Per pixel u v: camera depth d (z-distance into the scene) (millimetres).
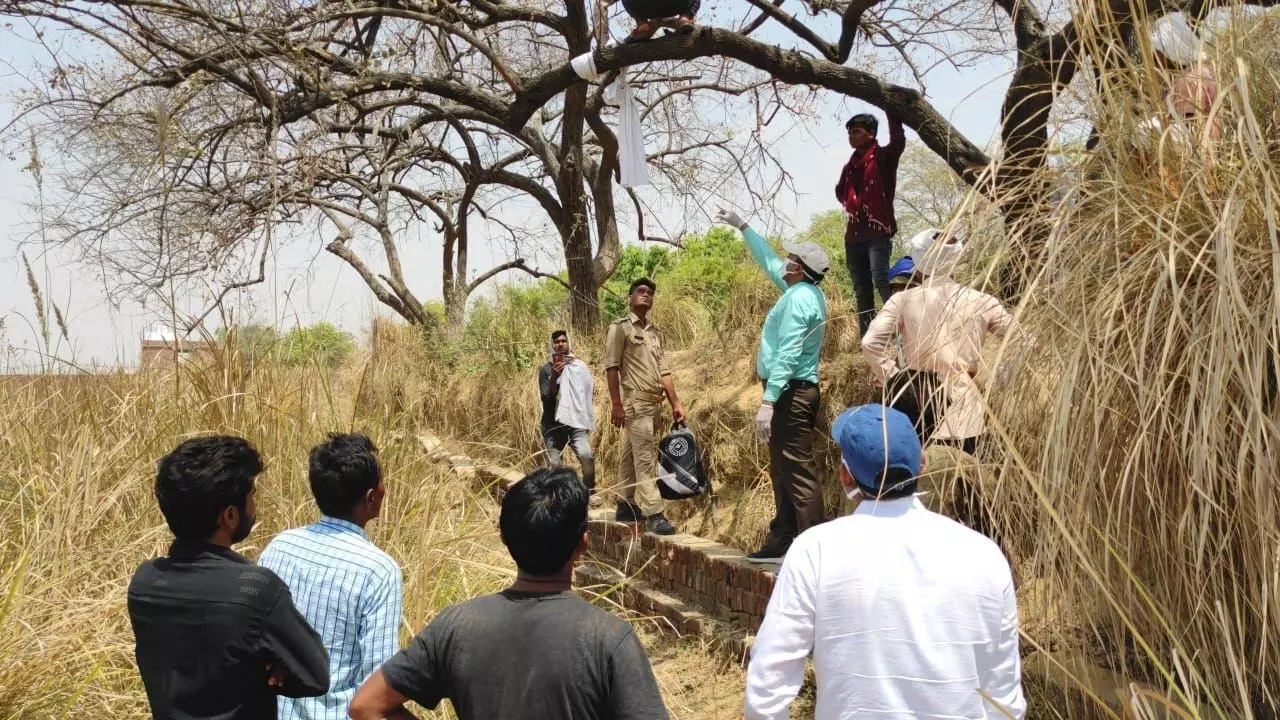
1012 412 3191
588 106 14641
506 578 5352
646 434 7621
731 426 8023
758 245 6387
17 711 3951
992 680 2359
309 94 10234
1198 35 3094
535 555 2377
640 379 7586
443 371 12344
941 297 3586
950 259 3355
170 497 2705
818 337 6020
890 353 4527
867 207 6828
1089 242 3074
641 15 8391
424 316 15406
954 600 2336
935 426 3695
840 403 6922
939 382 3709
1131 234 3016
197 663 2611
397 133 14977
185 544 2736
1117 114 3070
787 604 2430
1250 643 2893
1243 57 2980
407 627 4379
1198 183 2812
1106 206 3066
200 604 2621
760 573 5852
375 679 2395
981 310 3545
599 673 2270
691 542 7078
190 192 11242
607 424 9836
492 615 2365
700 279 11445
